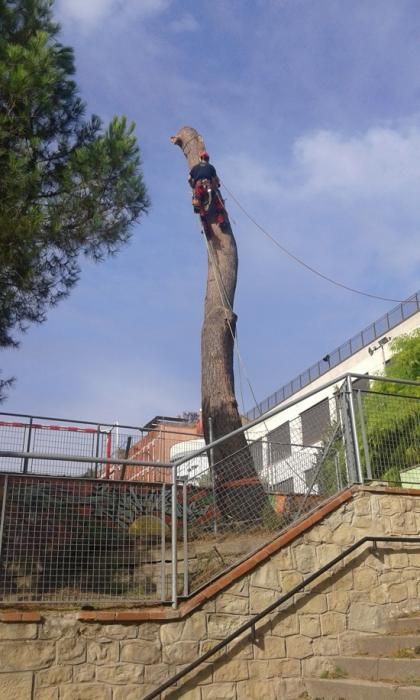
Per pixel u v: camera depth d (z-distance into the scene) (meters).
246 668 7.12
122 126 10.65
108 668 6.64
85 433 15.46
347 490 8.30
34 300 10.72
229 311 13.31
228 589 7.33
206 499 8.31
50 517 7.21
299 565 7.69
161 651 6.88
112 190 10.45
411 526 8.38
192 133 15.11
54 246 10.33
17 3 10.93
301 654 7.36
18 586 6.83
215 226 14.13
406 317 29.92
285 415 30.05
